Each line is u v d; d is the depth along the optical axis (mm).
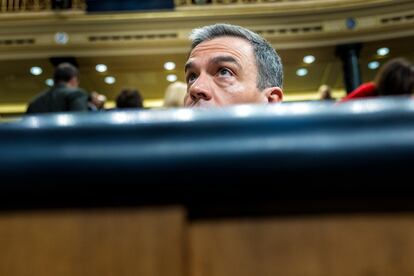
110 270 261
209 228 270
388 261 256
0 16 9164
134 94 3051
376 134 264
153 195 269
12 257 264
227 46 1322
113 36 9398
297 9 9172
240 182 265
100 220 269
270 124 275
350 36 9211
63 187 267
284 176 262
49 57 9375
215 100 1274
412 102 277
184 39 9367
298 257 261
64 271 262
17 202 271
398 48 9523
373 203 266
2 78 10148
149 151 271
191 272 265
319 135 267
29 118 295
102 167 268
